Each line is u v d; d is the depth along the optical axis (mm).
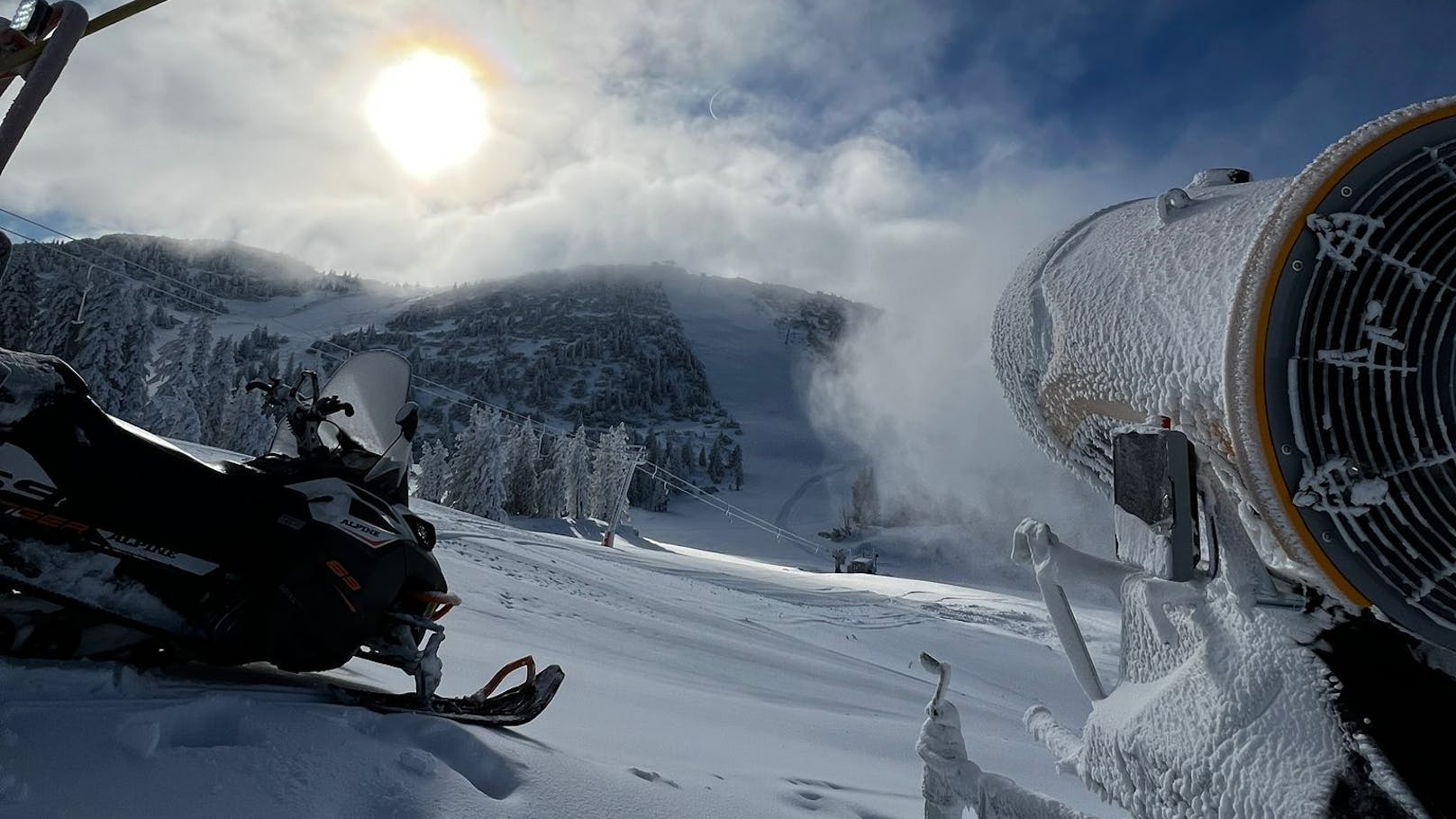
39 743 1690
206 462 2615
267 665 2850
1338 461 1136
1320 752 1157
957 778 2041
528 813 2031
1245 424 1177
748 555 101812
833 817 3111
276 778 1813
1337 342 1186
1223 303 1336
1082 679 1812
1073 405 1791
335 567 2475
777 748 4652
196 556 2338
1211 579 1370
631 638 10289
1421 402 1143
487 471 60812
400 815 1843
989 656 19953
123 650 2268
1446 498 1121
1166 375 1434
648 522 123000
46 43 1546
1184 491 1355
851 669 13906
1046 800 1883
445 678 3838
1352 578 1129
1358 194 1201
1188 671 1432
